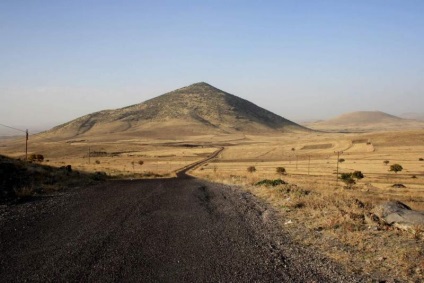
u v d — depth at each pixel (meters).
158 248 9.79
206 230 11.88
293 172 100.69
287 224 12.68
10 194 18.36
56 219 13.28
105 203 17.16
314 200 16.88
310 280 7.64
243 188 25.11
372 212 12.88
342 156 157.50
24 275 7.77
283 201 17.67
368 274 7.98
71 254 9.19
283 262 8.75
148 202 17.64
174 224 12.72
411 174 97.62
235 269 8.24
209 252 9.48
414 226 11.02
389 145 184.62
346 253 9.30
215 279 7.65
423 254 8.94
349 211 13.64
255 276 7.83
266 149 199.00
